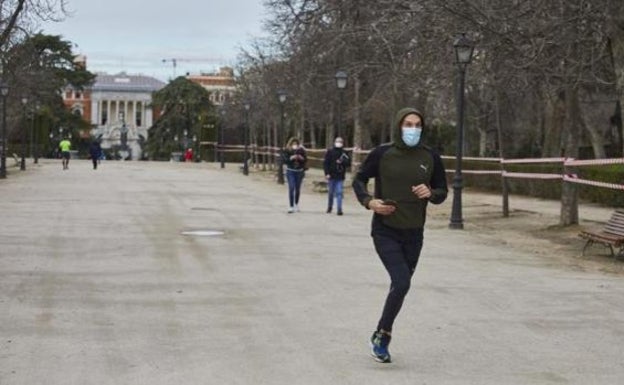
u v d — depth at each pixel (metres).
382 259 7.16
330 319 8.95
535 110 43.34
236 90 70.94
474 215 23.52
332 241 16.16
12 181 35.88
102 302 9.71
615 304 10.15
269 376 6.73
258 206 24.67
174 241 15.62
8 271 11.80
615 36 16.00
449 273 12.41
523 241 16.94
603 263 13.84
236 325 8.60
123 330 8.30
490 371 7.03
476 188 36.84
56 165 58.97
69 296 10.03
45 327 8.38
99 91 136.88
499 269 12.95
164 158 97.81
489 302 10.14
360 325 8.66
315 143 69.50
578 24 15.76
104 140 119.25
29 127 82.56
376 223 7.25
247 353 7.46
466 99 38.06
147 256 13.58
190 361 7.17
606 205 26.42
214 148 85.38
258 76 58.00
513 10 16.27
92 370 6.84
